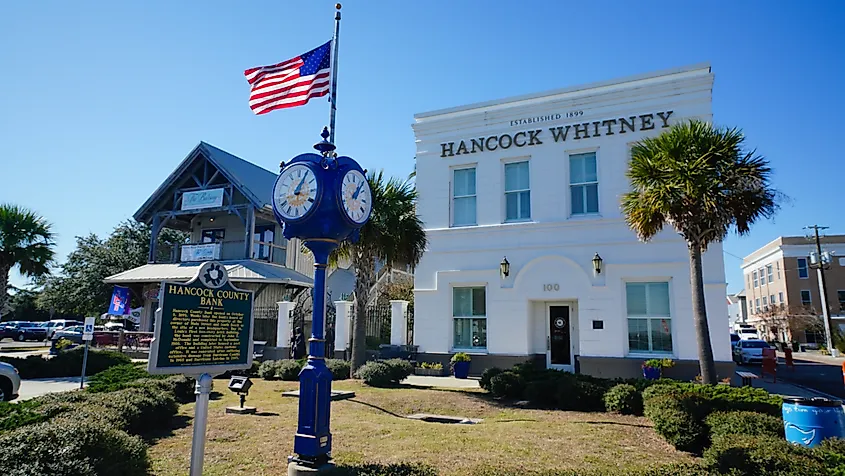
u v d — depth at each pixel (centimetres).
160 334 529
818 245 4506
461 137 1816
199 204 2664
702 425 739
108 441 518
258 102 853
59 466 450
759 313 6019
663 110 1585
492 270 1708
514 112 1755
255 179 2856
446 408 1095
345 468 568
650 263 1537
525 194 1730
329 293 2808
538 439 795
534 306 1689
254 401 1154
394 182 1553
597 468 593
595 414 1028
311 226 618
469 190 1803
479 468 577
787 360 2567
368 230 1477
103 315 3678
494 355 1666
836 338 4175
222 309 596
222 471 630
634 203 1204
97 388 937
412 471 564
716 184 1077
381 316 2280
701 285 1115
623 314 1555
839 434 621
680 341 1483
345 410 1043
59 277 3959
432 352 1753
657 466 575
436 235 1800
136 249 3891
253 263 2503
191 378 1156
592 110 1666
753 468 511
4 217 2091
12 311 5653
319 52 826
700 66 1563
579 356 1570
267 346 2075
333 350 2048
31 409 709
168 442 775
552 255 1644
